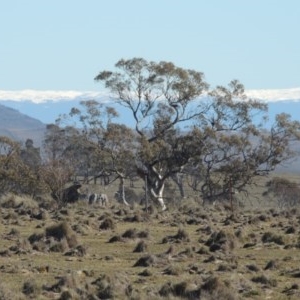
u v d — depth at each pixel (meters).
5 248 67.06
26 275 51.31
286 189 196.00
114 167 177.00
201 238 74.56
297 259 60.78
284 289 46.62
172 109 181.38
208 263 58.16
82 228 81.62
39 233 70.94
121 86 182.38
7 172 151.00
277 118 180.38
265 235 72.75
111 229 84.88
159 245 70.56
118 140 178.00
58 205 127.00
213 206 130.25
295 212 112.75
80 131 185.00
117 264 58.06
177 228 87.69
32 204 122.88
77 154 183.50
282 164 180.88
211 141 177.00
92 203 139.88
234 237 70.25
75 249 64.50
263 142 179.50
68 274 49.75
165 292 42.84
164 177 176.38
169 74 180.38
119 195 180.50
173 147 177.12
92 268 55.47
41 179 142.38
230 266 54.91
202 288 42.59
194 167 179.88
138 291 43.72
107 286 43.53
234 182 175.88
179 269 52.62
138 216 96.62
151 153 172.38
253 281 48.62
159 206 137.12
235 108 179.62
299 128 179.75
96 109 186.25
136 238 74.81
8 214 99.88
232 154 178.00
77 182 157.88
